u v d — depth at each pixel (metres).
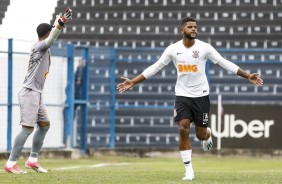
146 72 28.19
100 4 80.12
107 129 64.31
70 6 80.00
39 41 30.45
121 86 28.39
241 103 64.75
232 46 78.75
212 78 66.81
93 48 63.41
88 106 63.81
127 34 79.25
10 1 77.12
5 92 55.97
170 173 31.92
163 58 27.91
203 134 29.00
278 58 66.06
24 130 30.77
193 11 79.44
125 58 64.81
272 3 79.31
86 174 30.28
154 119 66.06
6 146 55.97
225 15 79.19
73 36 79.56
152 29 79.12
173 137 66.12
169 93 67.69
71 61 59.62
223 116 63.00
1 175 28.88
